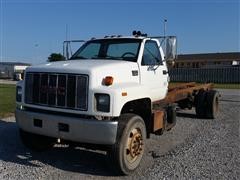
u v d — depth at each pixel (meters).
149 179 5.91
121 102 5.84
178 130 9.98
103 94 5.75
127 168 6.01
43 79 6.25
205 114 11.98
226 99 19.22
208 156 7.23
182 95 10.84
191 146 8.05
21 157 6.95
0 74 62.59
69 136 5.91
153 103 7.67
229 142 8.45
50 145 7.39
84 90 5.86
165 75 7.96
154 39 7.67
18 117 6.54
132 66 6.80
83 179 5.86
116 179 5.92
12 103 14.99
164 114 7.55
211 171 6.30
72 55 7.91
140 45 7.24
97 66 6.08
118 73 6.35
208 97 11.96
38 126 6.23
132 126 6.00
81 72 5.90
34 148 7.16
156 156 7.25
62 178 5.87
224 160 6.95
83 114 5.86
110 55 7.43
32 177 5.84
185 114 13.03
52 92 6.14
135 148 6.17
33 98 6.39
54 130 6.04
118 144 5.82
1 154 7.10
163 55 7.84
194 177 5.99
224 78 46.91
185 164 6.69
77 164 6.64
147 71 7.21
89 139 5.79
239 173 6.20
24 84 6.52
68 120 5.84
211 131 9.84
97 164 6.67
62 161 6.79
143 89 6.49
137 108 6.68
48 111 6.22
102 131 5.67
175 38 7.13
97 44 7.74
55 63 6.59
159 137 9.05
